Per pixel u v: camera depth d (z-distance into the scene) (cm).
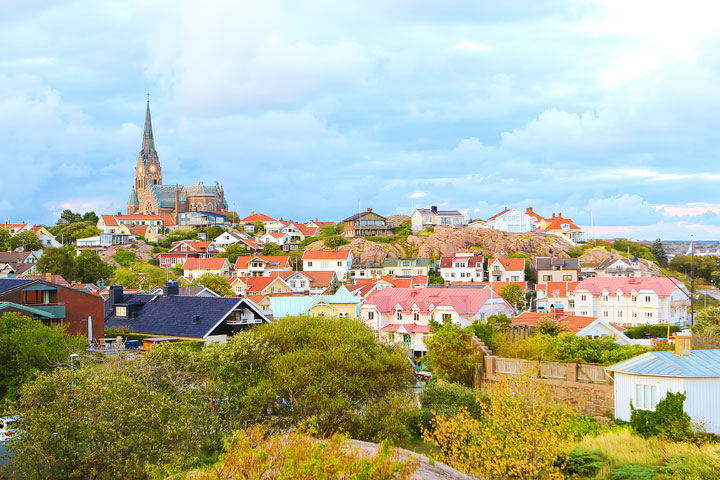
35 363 4850
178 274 18400
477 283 15875
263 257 18700
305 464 2497
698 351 4634
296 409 4406
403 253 19512
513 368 5688
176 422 3628
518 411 3431
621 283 13875
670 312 13325
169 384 4266
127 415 3459
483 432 3509
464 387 5472
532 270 17825
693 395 4209
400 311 10269
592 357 6184
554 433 3356
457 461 3459
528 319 8750
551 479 3281
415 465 2898
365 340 5125
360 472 2547
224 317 6869
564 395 4978
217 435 3994
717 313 8425
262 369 4697
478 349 6194
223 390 4353
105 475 3319
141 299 7862
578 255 19738
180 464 3294
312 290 16338
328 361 4697
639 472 3634
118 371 4244
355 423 4422
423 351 9825
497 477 3375
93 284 15850
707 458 3372
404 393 4903
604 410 4744
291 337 5188
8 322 5169
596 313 13875
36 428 3341
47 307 6312
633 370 4456
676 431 4109
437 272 18462
